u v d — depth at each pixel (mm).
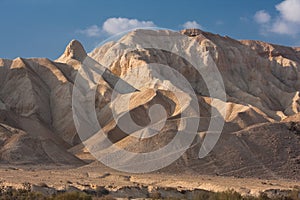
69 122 134125
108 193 62188
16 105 138500
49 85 149500
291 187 70375
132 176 78750
